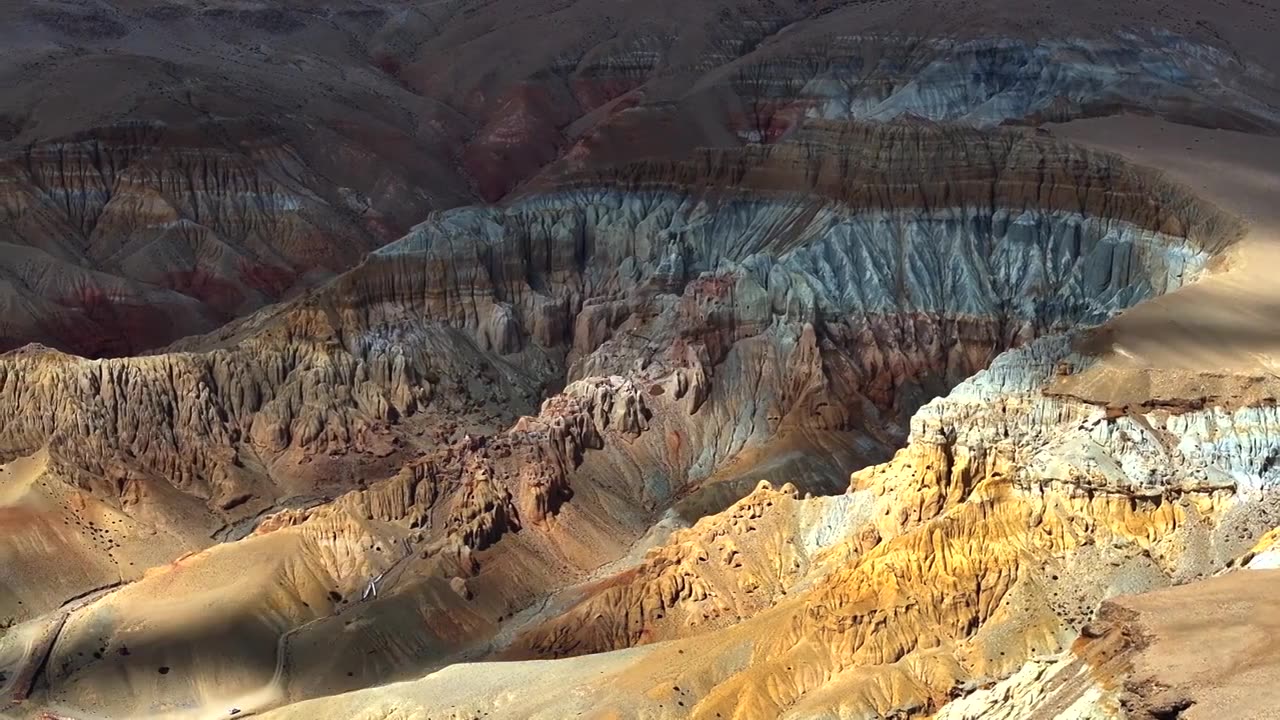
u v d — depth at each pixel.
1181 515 105.69
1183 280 161.25
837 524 123.25
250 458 166.00
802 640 103.44
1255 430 111.88
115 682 126.19
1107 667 72.56
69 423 157.62
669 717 100.50
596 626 121.25
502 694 107.00
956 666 99.06
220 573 135.12
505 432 153.12
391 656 126.38
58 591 141.50
